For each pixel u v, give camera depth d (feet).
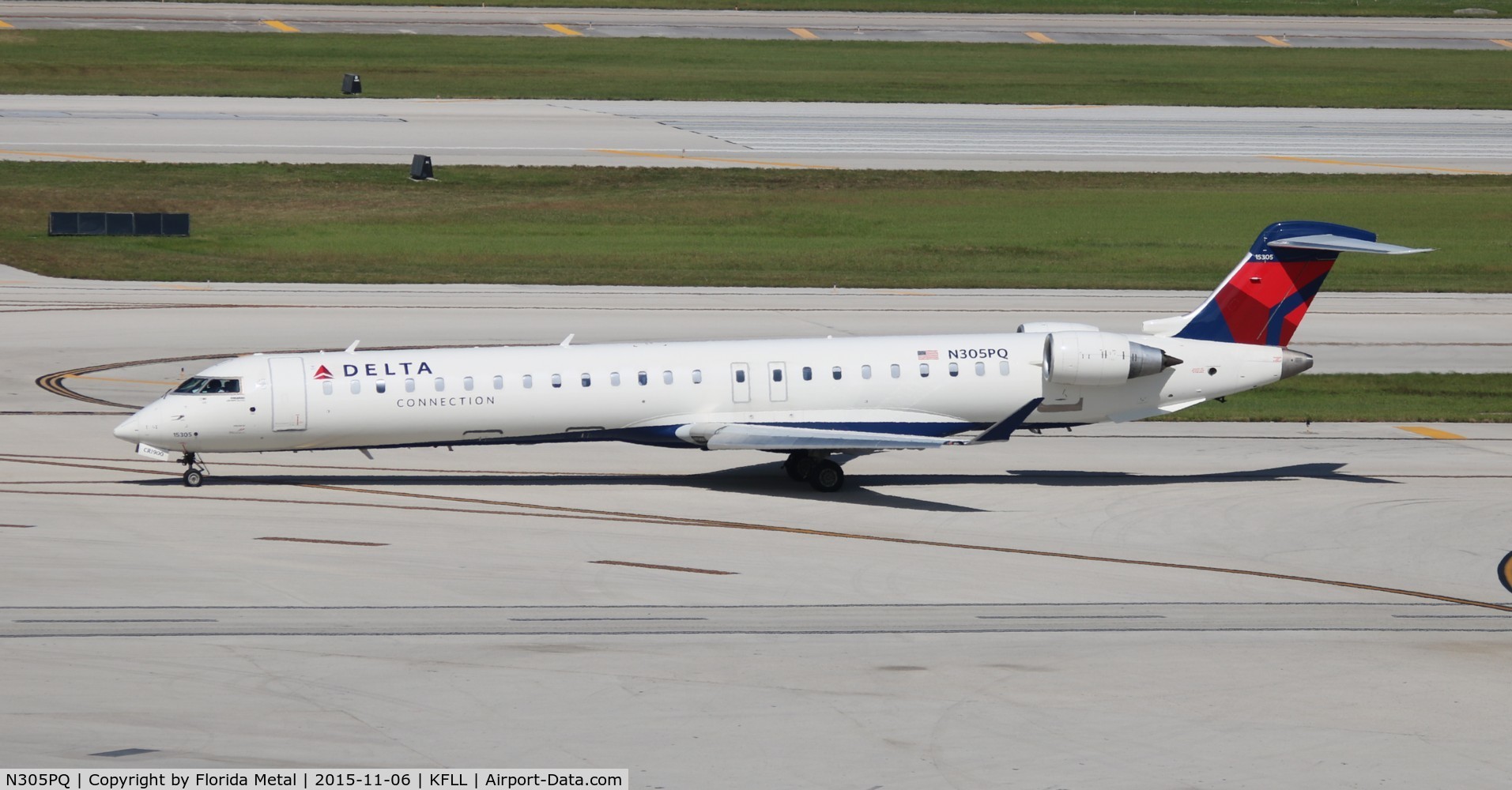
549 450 513.86
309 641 279.49
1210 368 479.41
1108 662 281.74
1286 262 481.46
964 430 473.26
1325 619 323.16
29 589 309.83
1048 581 351.46
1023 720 245.04
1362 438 573.74
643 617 305.32
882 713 246.06
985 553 380.99
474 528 391.86
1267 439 568.00
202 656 266.98
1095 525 419.74
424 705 243.19
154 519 388.57
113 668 257.75
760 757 223.51
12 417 534.37
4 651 265.13
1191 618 320.29
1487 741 241.35
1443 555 392.47
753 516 420.36
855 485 471.62
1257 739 238.89
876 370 464.24
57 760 210.79
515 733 230.68
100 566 332.19
